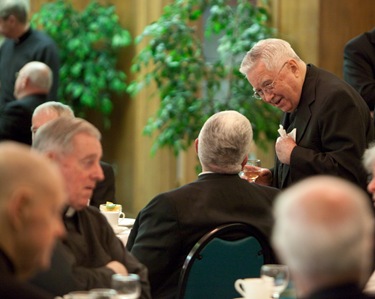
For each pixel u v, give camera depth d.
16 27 13.11
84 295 3.98
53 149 5.13
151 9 14.74
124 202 15.56
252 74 7.62
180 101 12.58
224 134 6.27
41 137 5.19
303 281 3.17
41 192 3.59
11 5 13.01
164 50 12.84
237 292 6.15
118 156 15.59
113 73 14.80
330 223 3.09
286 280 5.10
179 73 12.71
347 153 7.38
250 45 12.36
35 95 11.83
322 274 3.13
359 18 12.42
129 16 15.20
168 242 6.13
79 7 15.52
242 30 12.66
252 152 13.56
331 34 12.36
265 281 5.10
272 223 6.30
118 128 15.55
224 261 6.09
